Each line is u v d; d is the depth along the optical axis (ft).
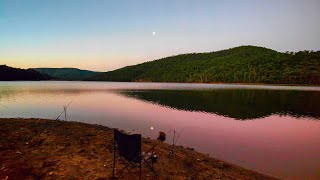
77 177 20.67
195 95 180.55
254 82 481.46
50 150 26.86
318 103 129.80
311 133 54.65
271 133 53.57
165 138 43.86
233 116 80.02
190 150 35.55
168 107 102.73
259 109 100.83
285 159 33.78
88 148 28.37
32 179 19.77
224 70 591.78
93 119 69.05
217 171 25.73
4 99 130.82
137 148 19.26
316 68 480.23
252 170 28.35
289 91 238.68
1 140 29.09
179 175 23.15
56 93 189.06
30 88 266.36
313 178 26.61
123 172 22.27
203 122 66.08
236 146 40.52
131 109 94.27
